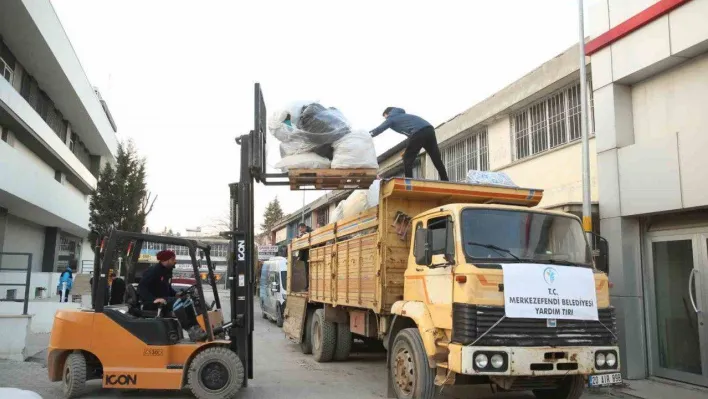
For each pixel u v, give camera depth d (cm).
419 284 701
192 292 861
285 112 824
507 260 629
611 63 973
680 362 881
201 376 741
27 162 2027
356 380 931
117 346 748
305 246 1286
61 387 840
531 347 583
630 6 937
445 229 665
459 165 1664
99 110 3350
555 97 1237
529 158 1295
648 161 891
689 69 873
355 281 905
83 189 3703
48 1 2016
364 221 874
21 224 2667
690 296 848
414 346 672
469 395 817
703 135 802
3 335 1081
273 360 1159
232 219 867
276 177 840
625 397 803
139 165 3262
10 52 2117
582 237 699
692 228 864
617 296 934
